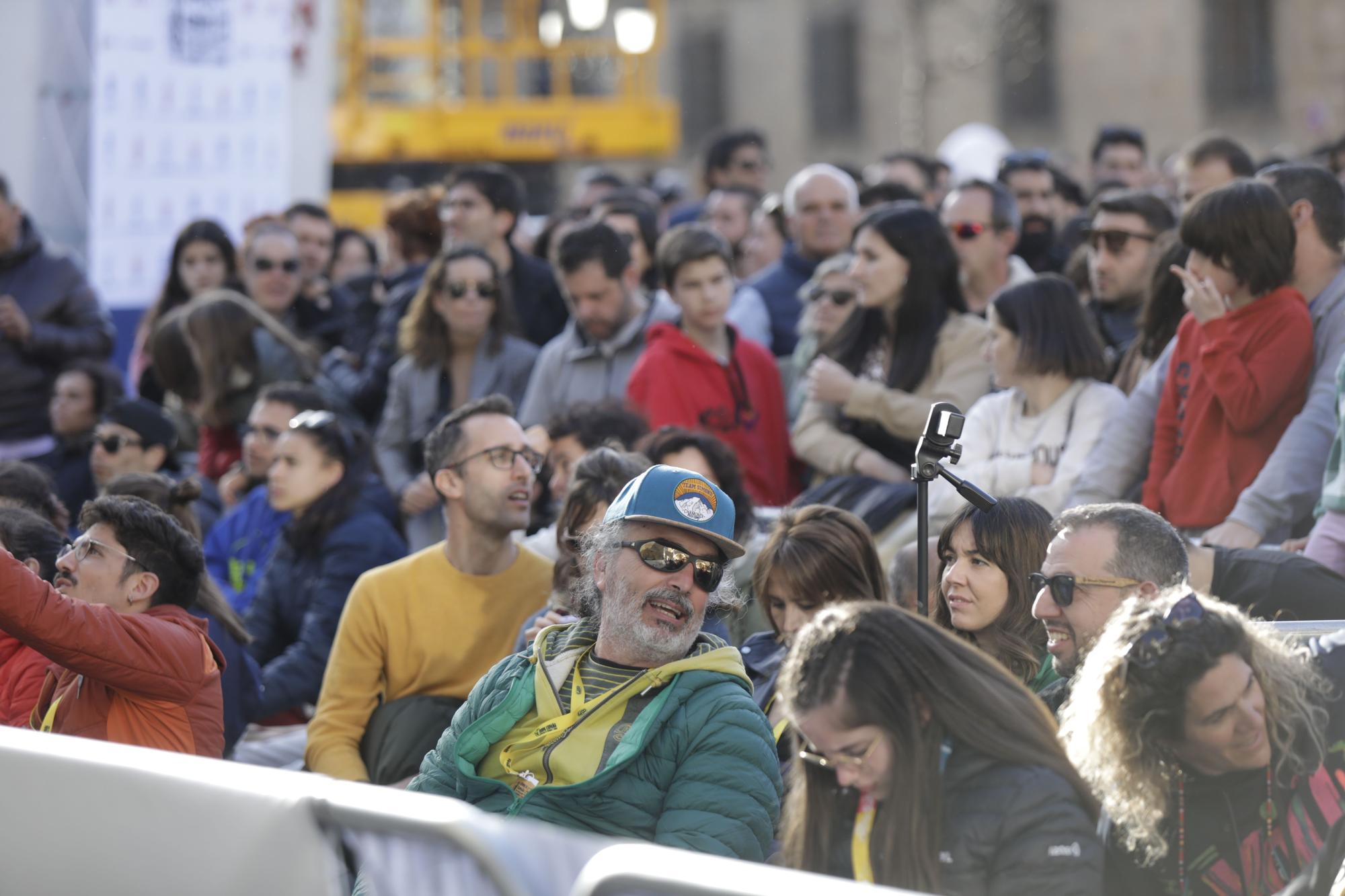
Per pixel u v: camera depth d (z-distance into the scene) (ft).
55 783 30.81
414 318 82.43
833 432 67.51
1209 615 30.86
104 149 107.24
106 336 101.09
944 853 30.45
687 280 72.69
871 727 30.32
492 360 81.87
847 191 88.48
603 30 339.57
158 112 107.55
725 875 23.62
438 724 55.26
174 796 29.32
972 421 61.21
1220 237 55.06
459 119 223.51
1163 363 59.16
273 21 107.86
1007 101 361.71
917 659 30.83
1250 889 31.91
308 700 63.52
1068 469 58.23
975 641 42.04
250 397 84.84
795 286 88.94
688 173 413.18
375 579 56.54
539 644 43.09
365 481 67.72
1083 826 30.50
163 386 89.71
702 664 40.50
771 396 74.84
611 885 24.40
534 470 56.65
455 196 90.79
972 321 66.64
